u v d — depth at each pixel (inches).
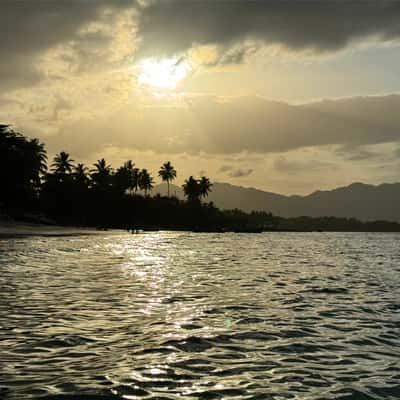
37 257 1135.6
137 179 6402.6
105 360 294.8
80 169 5418.3
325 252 1806.1
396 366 292.4
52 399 229.3
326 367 288.8
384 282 762.2
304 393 243.6
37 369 276.1
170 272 864.3
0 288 609.6
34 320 410.6
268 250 1884.8
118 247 1784.0
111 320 414.3
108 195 5423.2
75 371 272.8
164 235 3887.8
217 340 349.7
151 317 429.7
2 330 372.5
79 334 361.4
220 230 6348.4
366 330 392.2
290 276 834.2
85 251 1438.2
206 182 7017.7
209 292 602.2
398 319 440.5
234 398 234.7
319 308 497.0
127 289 613.6
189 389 246.1
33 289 602.9
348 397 239.0
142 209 6038.4
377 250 2065.7
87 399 229.8
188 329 383.6
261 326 400.8
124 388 245.4
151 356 305.0
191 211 6574.8
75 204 4921.3
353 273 923.4
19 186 4025.6
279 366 289.0
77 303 499.5
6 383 251.9
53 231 3223.4
